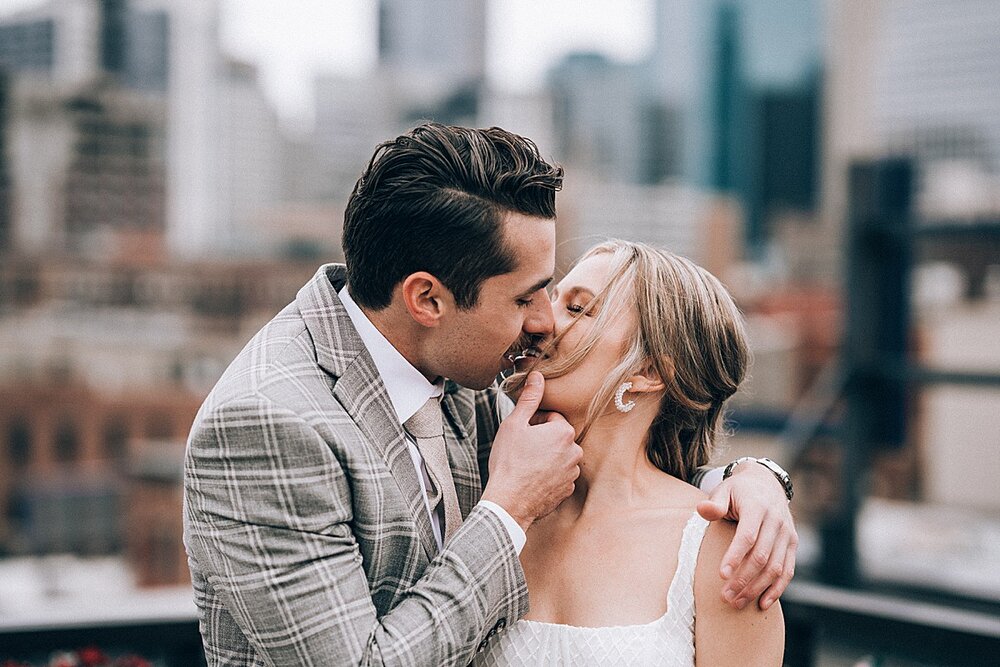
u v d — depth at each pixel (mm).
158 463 36688
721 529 1169
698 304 1244
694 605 1156
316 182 49125
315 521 1118
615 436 1264
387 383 1251
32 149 43062
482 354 1228
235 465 1124
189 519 1180
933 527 4305
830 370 3703
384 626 1097
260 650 1129
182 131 45531
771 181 54000
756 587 1090
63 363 39969
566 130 58344
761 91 56281
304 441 1119
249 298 42562
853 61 45406
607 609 1188
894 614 1515
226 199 46000
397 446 1215
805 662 1596
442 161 1169
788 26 54875
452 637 1095
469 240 1156
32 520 34531
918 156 3352
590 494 1273
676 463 1362
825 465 3551
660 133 58188
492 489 1173
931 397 6090
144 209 43875
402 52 54812
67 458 38312
